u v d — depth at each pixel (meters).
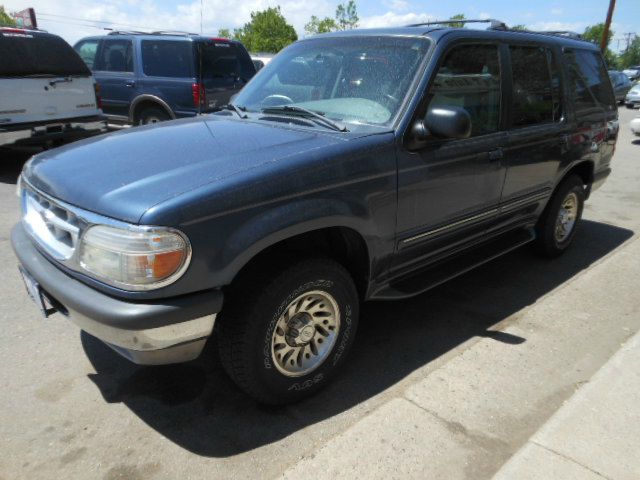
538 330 3.70
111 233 2.20
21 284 4.15
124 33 9.40
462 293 4.29
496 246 4.18
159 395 2.90
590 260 5.09
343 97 3.32
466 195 3.49
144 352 2.29
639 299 4.23
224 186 2.31
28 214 2.89
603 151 5.16
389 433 2.61
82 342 3.38
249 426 2.68
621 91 23.88
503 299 4.19
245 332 2.49
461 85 3.40
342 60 3.50
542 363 3.28
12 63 7.12
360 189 2.78
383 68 3.29
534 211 4.46
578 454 2.45
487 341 3.54
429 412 2.78
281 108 3.39
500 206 3.89
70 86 7.86
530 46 4.07
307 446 2.55
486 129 3.63
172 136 3.00
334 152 2.69
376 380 3.10
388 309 3.98
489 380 3.08
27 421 2.67
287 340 2.72
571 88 4.56
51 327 3.54
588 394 2.88
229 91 9.38
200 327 2.33
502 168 3.74
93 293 2.30
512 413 2.79
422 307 4.03
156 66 9.09
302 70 3.67
